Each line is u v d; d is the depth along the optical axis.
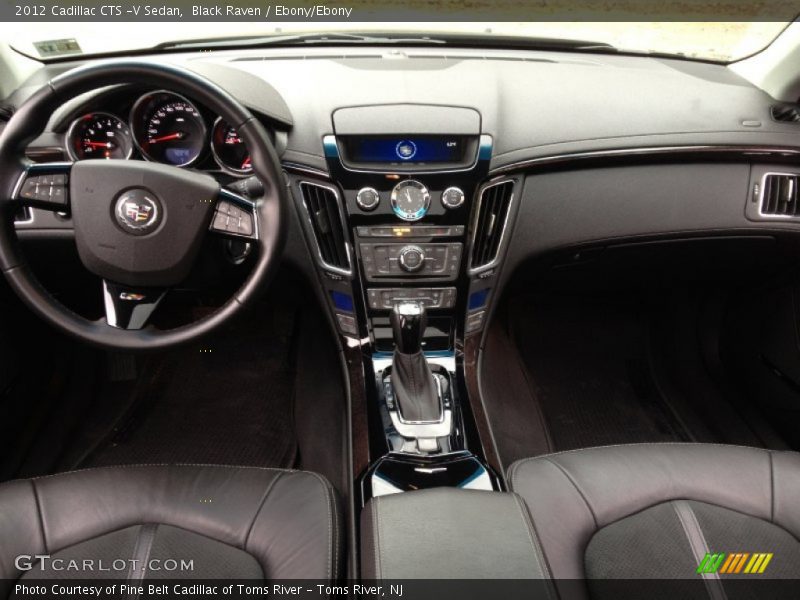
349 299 1.54
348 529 1.26
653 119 1.50
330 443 1.69
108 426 1.85
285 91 1.43
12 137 1.00
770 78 1.56
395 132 1.40
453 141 1.41
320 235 1.49
